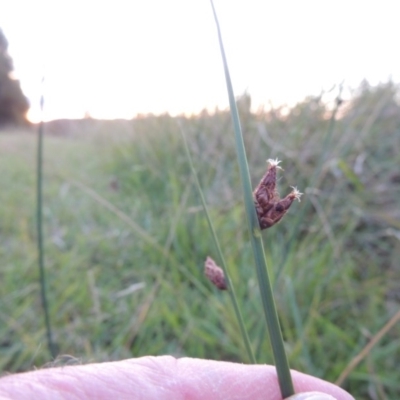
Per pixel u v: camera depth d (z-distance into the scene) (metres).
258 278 0.08
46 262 0.36
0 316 0.29
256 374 0.14
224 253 0.32
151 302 0.29
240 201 0.36
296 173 0.37
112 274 0.34
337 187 0.36
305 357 0.23
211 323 0.28
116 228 0.40
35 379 0.11
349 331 0.26
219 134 0.44
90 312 0.30
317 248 0.33
